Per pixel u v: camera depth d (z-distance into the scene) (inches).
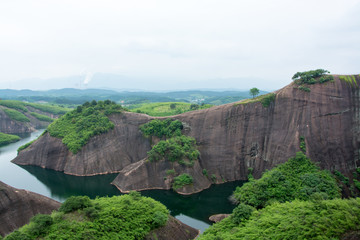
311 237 1064.8
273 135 2837.1
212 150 3154.5
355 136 2429.9
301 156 2305.6
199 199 2559.1
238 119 3134.8
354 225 1053.2
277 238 1139.9
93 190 2861.7
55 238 1273.4
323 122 2551.7
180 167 2896.2
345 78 2689.5
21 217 1688.0
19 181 3147.1
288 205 1455.5
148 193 2719.0
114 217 1520.7
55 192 2807.6
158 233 1606.8
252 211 1567.4
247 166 2974.9
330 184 1950.1
